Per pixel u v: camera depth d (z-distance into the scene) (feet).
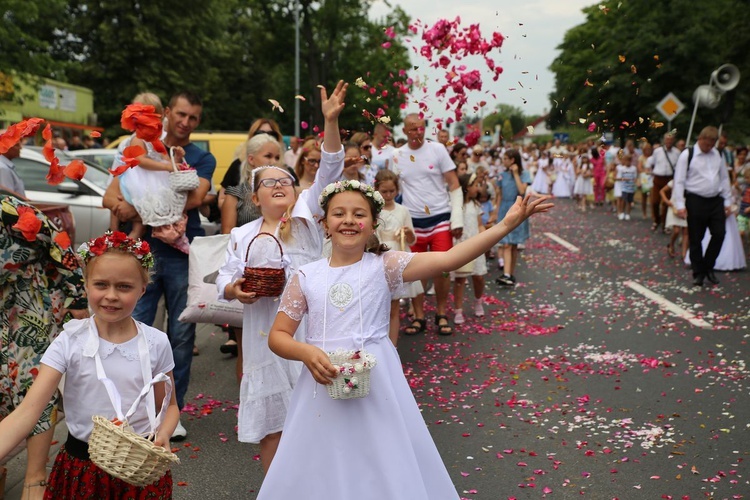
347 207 11.04
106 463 9.02
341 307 10.93
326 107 14.07
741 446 16.61
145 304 17.76
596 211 87.92
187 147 18.63
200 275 16.19
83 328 10.31
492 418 18.89
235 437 17.75
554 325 29.35
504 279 38.78
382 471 10.35
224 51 151.12
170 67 137.90
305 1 161.68
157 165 17.38
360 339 10.82
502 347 26.02
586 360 24.08
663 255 48.29
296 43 148.56
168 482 10.37
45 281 13.02
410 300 30.37
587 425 18.16
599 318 30.37
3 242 12.40
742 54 111.34
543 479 15.19
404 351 25.71
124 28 131.85
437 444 17.22
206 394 21.01
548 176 108.88
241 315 16.08
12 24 73.92
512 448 16.87
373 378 10.67
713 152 36.06
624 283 38.42
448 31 15.16
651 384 21.31
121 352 10.36
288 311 11.16
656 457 16.12
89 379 10.18
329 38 167.43
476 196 31.65
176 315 17.90
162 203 17.26
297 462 10.71
